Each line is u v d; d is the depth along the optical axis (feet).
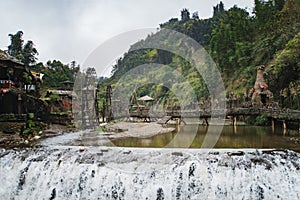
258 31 103.55
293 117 49.26
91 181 28.81
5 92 58.90
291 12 89.10
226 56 109.60
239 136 48.57
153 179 28.09
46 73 116.47
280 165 27.40
